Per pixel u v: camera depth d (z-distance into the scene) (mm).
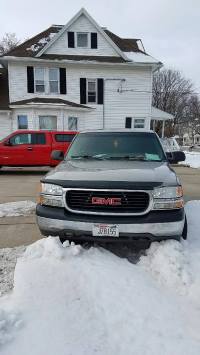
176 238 3859
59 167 4500
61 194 3846
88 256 3859
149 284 3332
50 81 21406
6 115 20281
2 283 3451
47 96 21375
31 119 19906
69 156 5156
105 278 3387
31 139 13820
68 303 3012
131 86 22047
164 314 2861
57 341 2535
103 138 5434
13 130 20281
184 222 3988
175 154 5379
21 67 21016
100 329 2682
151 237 3707
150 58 22469
